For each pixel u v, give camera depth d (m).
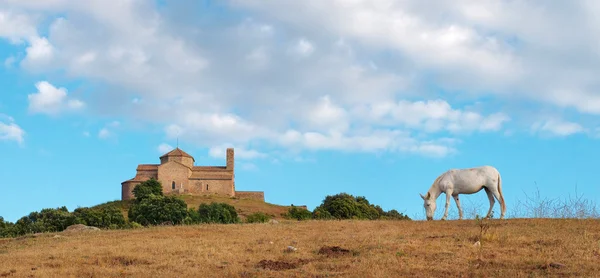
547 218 26.02
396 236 22.75
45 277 17.05
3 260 20.33
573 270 15.72
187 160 124.31
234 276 16.52
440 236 22.09
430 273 16.11
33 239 27.14
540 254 17.92
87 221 70.81
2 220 67.00
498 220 25.91
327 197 88.94
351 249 20.02
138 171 119.25
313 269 17.16
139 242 23.69
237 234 25.66
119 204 111.69
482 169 27.19
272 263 18.20
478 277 15.52
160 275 16.92
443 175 28.06
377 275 15.91
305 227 27.59
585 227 22.67
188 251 20.81
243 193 125.94
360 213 78.38
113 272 17.62
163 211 77.44
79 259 19.81
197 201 112.00
